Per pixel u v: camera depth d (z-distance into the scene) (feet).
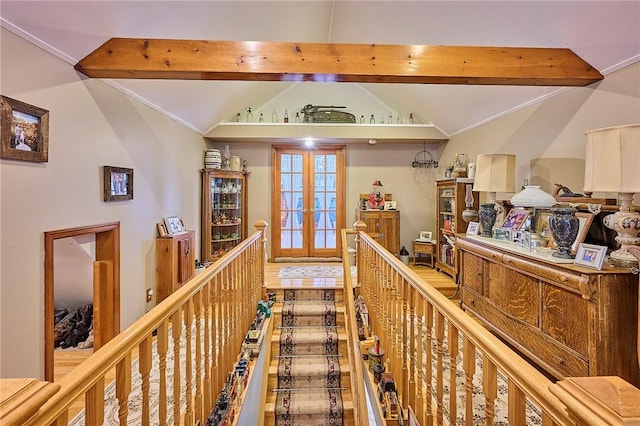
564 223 7.27
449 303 5.07
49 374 7.21
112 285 9.75
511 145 13.07
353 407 9.84
